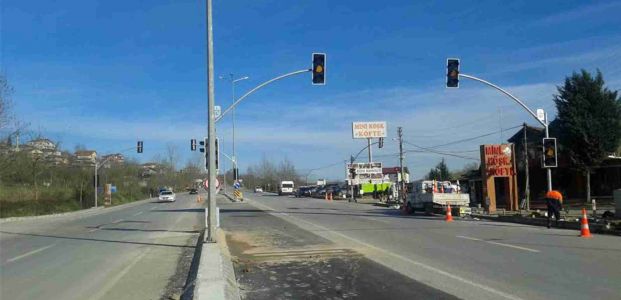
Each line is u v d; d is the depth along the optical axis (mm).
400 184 62094
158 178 139125
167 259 15820
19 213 44625
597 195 45406
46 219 40000
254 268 13516
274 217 34500
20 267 14547
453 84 28688
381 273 12188
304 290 10594
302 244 18391
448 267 12773
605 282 10445
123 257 16375
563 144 44094
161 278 12492
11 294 10734
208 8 17688
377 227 25203
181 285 11570
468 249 16172
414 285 10633
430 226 25562
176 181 153000
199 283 10242
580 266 12461
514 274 11570
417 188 38281
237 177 68875
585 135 42500
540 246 16609
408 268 12766
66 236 24438
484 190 35656
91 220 37125
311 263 14086
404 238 19859
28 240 22797
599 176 45438
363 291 10258
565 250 15500
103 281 12141
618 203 25312
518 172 51000
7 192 52281
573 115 43281
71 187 67188
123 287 11391
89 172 80312
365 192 82500
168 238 22359
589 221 24156
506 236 20109
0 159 46281
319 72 25469
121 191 91500
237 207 50062
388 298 9570
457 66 28547
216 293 9359
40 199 54656
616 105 43156
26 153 58219
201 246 17531
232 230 24938
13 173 52156
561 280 10734
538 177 49938
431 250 16078
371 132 87188
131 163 117375
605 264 12703
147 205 66188
